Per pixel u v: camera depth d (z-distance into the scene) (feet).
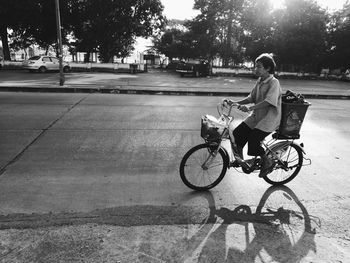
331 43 137.49
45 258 9.18
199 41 148.56
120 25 127.44
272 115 13.17
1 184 14.39
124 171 16.44
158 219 11.70
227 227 11.32
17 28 125.90
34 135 22.49
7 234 10.33
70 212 12.01
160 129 25.38
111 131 24.25
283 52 130.41
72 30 133.69
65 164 17.15
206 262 9.30
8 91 45.75
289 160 15.23
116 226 11.08
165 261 9.27
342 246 10.37
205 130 13.80
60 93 45.39
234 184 15.14
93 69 106.93
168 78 88.22
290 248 10.16
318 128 28.04
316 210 12.89
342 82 114.73
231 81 88.79
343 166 18.28
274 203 13.39
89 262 9.07
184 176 14.16
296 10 128.88
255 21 133.49
